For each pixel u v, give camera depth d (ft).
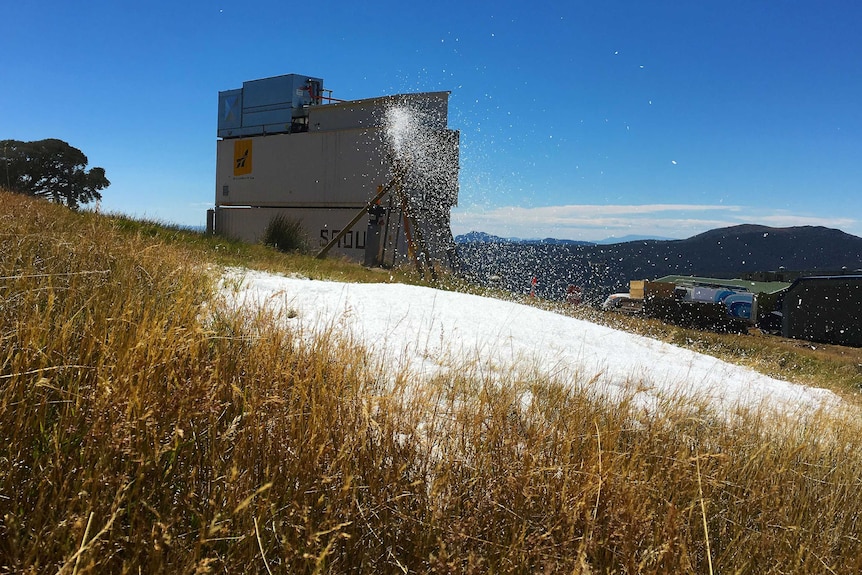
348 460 7.04
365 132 89.30
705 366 22.82
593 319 42.11
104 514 5.68
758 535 8.51
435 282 52.13
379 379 10.89
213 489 6.40
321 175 95.20
